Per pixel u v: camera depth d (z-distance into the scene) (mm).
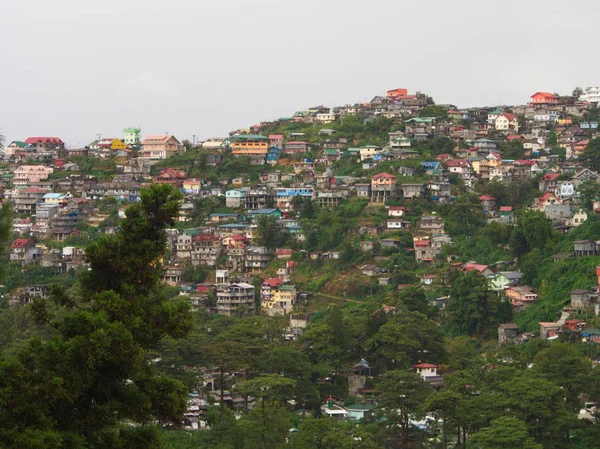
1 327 189375
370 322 186500
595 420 147875
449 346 188625
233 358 165750
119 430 71688
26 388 63219
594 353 175000
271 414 137875
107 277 75562
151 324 73500
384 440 142000
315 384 174000
